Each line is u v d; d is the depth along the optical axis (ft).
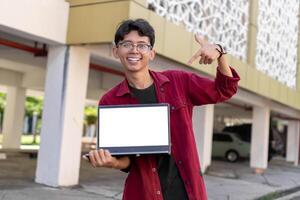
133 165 8.17
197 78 8.31
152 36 8.06
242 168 56.49
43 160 28.07
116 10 25.90
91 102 81.05
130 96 8.05
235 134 69.87
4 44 26.86
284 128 110.01
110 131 7.51
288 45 58.49
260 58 47.91
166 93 8.13
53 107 27.89
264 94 47.03
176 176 7.99
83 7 26.99
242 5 42.96
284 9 56.39
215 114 81.97
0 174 31.55
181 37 31.04
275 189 39.04
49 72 28.25
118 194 27.78
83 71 28.60
